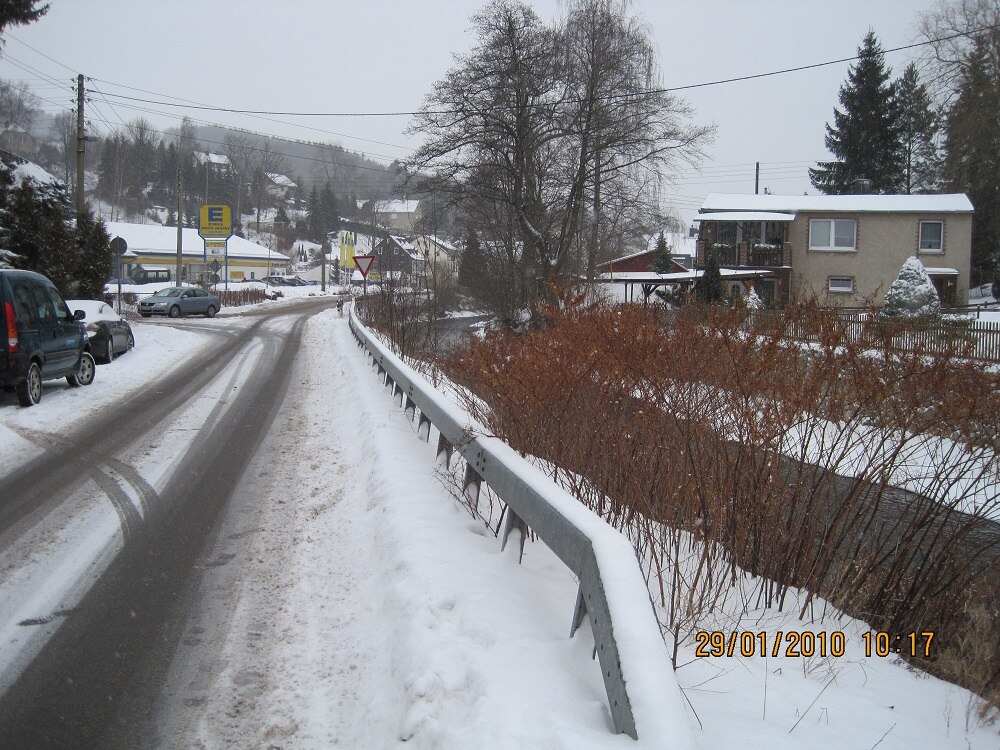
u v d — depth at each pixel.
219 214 56.47
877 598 4.79
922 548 5.05
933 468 5.29
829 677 3.98
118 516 6.88
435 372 10.41
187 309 39.25
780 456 5.06
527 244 29.44
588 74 29.44
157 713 3.80
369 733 3.57
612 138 28.95
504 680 3.45
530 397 6.18
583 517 3.88
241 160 118.94
